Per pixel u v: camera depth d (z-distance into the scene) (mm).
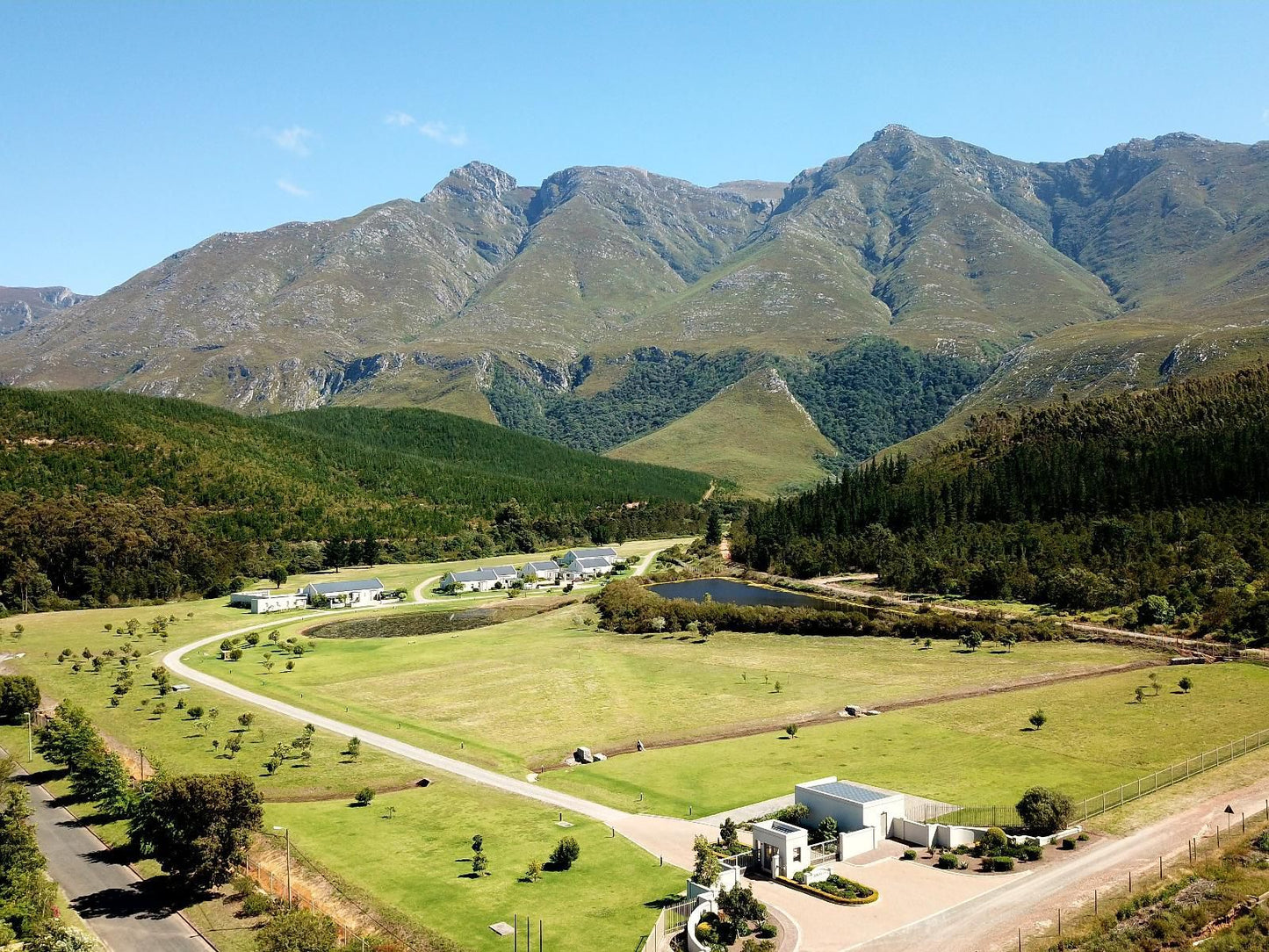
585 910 65625
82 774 90750
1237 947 58188
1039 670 136750
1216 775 88875
